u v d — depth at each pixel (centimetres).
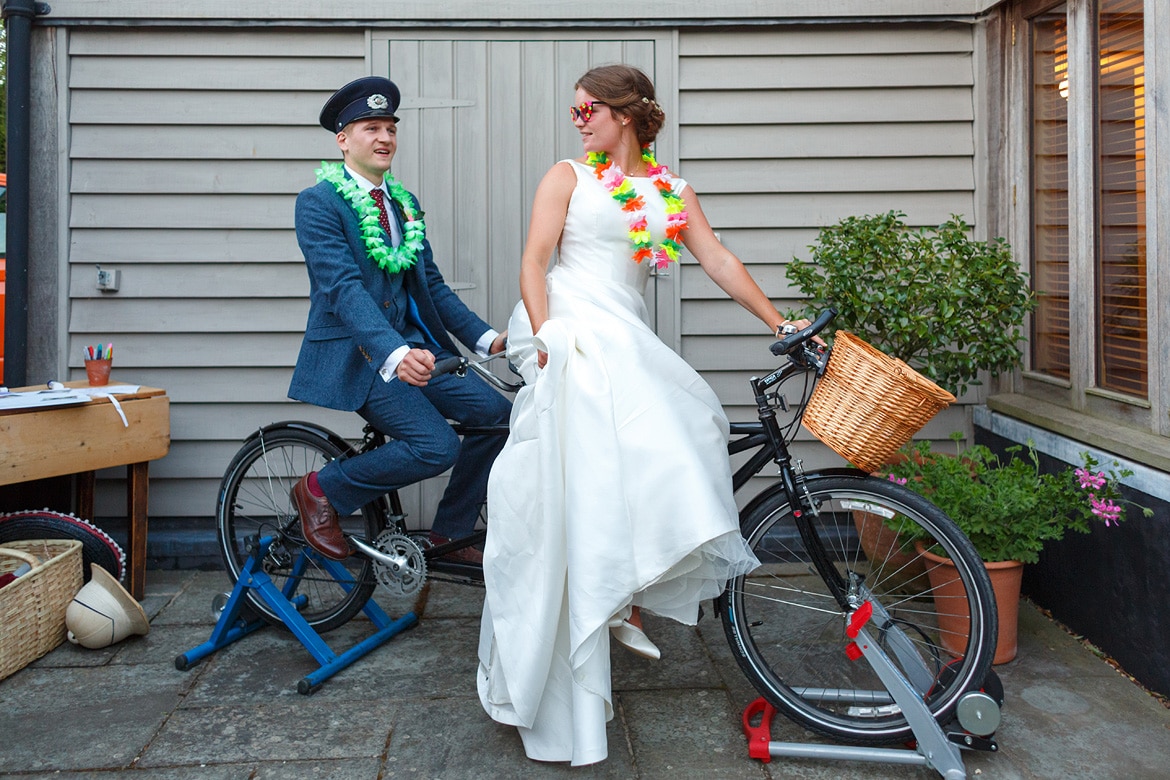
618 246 236
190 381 360
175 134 353
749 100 359
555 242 234
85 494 339
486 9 349
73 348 357
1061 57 315
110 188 352
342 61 354
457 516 276
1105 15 290
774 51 357
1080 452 284
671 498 208
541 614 213
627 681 267
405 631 303
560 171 235
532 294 225
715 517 206
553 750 220
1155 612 251
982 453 295
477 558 274
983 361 312
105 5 342
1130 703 250
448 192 358
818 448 368
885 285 317
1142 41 269
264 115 353
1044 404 326
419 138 356
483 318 362
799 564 357
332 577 306
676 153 359
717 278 246
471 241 359
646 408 214
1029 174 338
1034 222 339
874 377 203
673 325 363
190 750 230
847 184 360
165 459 362
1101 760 224
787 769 222
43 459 295
